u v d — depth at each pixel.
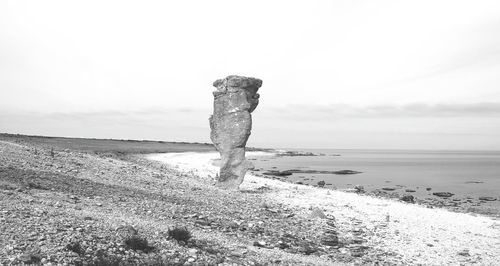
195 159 73.06
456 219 27.03
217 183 33.25
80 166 28.91
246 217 21.45
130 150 85.50
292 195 33.22
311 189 38.56
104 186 22.92
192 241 14.37
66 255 10.74
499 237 22.47
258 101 34.44
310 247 17.16
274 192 34.50
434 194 46.22
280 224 21.08
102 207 17.41
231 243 15.60
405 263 16.80
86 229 13.09
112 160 38.94
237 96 33.16
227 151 33.00
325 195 34.41
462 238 21.81
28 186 18.56
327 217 24.88
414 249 19.09
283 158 138.25
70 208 15.87
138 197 21.41
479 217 28.91
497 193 48.09
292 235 18.94
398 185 55.22
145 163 47.69
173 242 13.81
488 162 141.75
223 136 33.25
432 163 130.38
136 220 15.98
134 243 12.39
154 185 27.31
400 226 23.83
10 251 10.39
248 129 33.06
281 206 27.20
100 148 74.88
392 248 19.02
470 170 91.44
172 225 16.38
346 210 27.70
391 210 28.81
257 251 15.04
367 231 22.06
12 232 11.67
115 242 12.45
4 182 18.48
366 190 47.50
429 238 21.41
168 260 11.84
